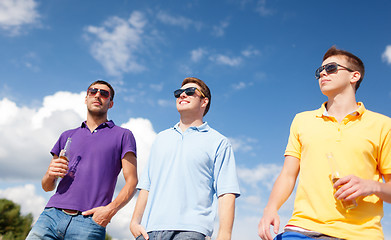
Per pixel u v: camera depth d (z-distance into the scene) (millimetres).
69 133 3719
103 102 3789
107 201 3375
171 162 2785
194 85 3154
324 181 2025
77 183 3297
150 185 2885
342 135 2074
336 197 1818
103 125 3695
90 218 3162
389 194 1781
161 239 2447
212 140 2842
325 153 2088
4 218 27062
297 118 2430
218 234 2467
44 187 3494
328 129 2150
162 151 2885
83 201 3230
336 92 2254
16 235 26812
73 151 3498
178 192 2609
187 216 2516
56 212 3154
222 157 2779
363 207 1905
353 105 2223
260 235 2020
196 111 3051
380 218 1912
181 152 2793
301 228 1981
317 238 1888
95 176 3361
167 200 2596
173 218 2500
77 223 3119
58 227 3080
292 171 2299
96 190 3316
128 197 3348
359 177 1854
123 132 3654
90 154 3453
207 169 2727
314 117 2301
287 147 2398
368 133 2037
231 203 2596
